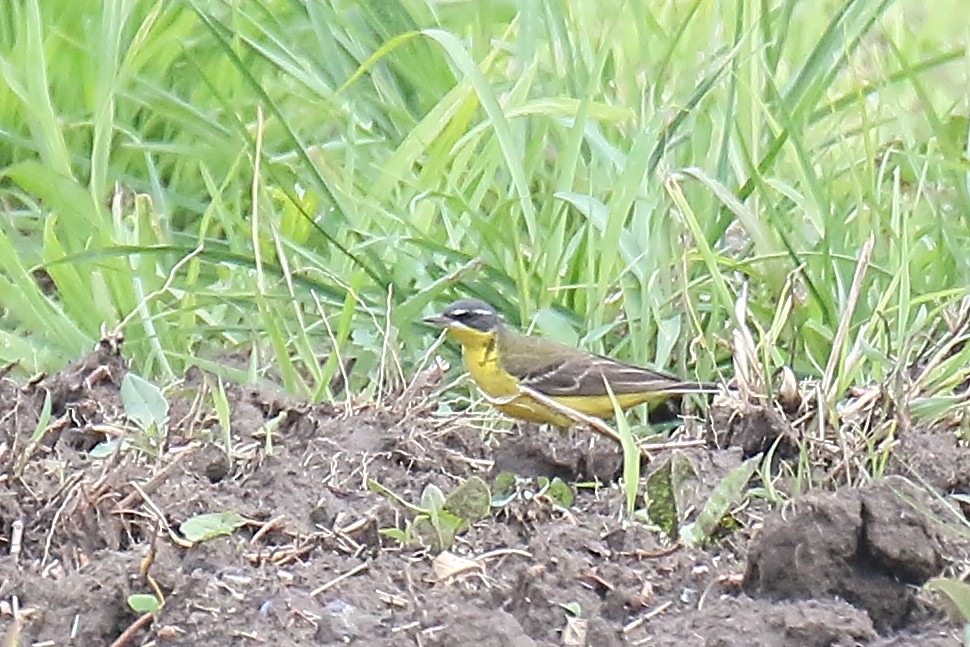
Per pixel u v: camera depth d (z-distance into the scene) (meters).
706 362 11.80
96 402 10.52
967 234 13.21
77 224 13.03
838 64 13.80
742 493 9.50
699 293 12.75
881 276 12.32
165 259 13.47
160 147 14.35
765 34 13.61
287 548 8.84
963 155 13.56
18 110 14.91
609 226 11.88
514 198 12.84
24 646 7.85
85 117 15.11
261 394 10.77
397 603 8.20
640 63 15.14
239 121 13.32
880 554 8.23
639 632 7.97
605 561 8.70
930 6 18.84
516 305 12.78
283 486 9.53
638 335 12.19
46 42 15.18
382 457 10.13
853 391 10.94
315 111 15.10
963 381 11.48
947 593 7.84
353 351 12.34
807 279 11.94
